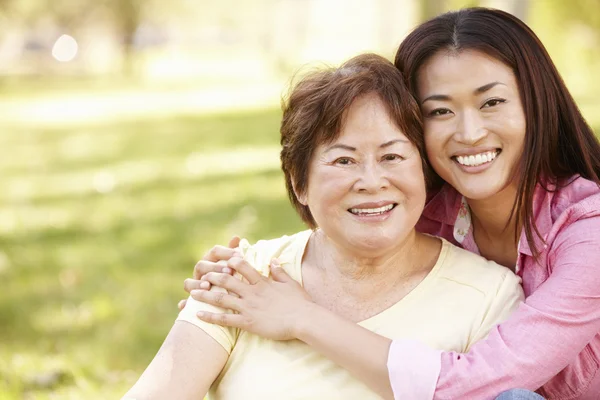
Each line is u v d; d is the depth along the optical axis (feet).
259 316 8.67
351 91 8.28
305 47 166.81
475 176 8.97
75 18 160.04
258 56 197.88
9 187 39.22
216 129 58.13
